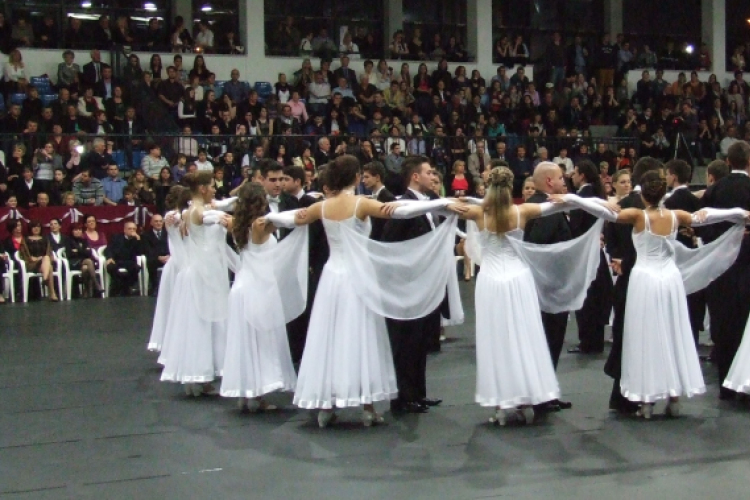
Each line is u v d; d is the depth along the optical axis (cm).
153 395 685
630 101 2011
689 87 2023
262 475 489
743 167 676
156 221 1341
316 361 573
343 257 574
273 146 1557
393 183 1008
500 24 2145
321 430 576
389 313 577
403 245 579
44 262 1263
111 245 1320
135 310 1157
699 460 504
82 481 483
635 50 2159
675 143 1842
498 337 566
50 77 1694
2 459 524
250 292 607
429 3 2075
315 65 1908
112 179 1445
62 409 643
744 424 576
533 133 1836
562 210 587
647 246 584
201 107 1636
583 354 817
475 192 1574
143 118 1599
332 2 2011
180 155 1465
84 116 1540
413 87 1872
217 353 675
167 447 545
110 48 1700
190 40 1802
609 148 1786
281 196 716
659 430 564
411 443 543
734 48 2311
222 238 668
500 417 576
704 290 750
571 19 2209
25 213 1336
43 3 1778
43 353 863
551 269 604
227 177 1467
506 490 459
